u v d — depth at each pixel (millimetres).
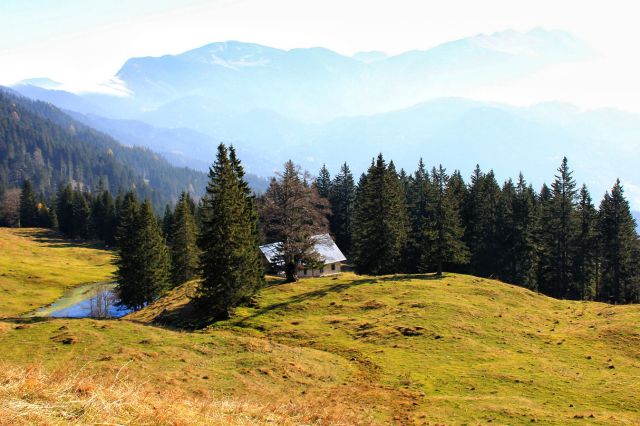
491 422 24812
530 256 86438
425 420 25156
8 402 12695
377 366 35469
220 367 31797
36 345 32969
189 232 89688
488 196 97375
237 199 55375
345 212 118688
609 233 84188
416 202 111562
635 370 34094
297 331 46125
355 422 23031
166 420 14078
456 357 37094
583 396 28953
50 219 184500
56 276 102188
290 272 70125
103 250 152875
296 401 26656
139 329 39500
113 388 16016
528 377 32406
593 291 84875
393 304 53594
